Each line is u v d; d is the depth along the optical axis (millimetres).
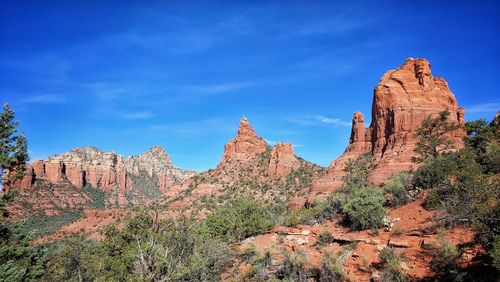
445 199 23453
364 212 25141
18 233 21172
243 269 24312
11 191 20969
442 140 49812
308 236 26750
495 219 15938
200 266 24594
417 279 17031
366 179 64812
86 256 33031
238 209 40781
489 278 14656
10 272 18672
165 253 24609
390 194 31516
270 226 35719
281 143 126875
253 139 142750
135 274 24422
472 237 18125
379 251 20156
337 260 20000
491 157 28703
